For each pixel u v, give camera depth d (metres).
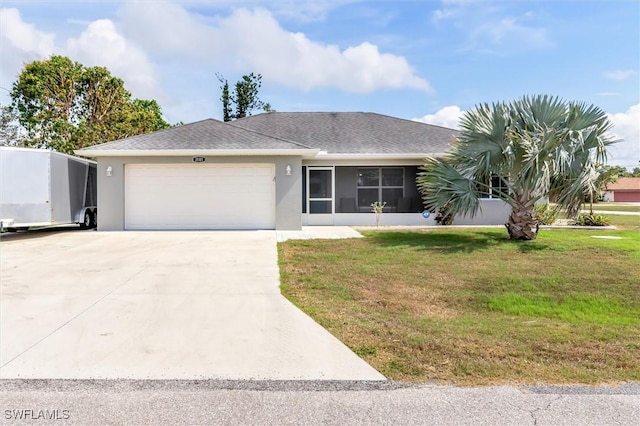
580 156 10.62
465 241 11.65
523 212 11.82
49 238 12.83
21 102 32.78
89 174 16.38
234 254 9.92
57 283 7.11
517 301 6.29
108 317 5.38
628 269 8.16
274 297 6.37
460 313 5.82
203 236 13.18
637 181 65.31
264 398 3.39
